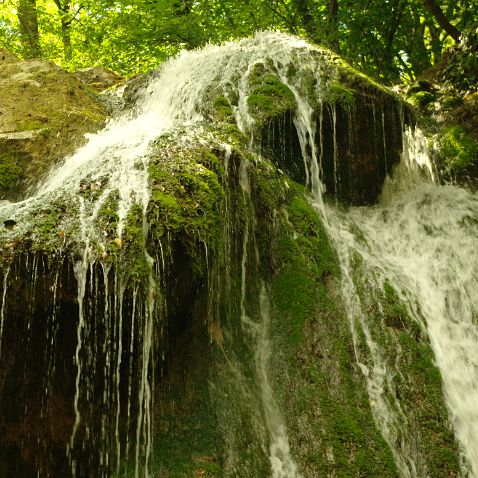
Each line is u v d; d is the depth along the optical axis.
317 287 4.10
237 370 3.65
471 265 5.05
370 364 3.78
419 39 10.96
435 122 7.00
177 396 3.40
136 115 6.15
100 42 9.94
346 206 5.38
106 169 3.65
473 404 3.88
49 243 2.87
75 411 3.07
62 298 2.83
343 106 5.25
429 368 3.89
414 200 5.70
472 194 5.88
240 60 5.91
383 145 5.61
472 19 9.43
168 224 3.17
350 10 9.26
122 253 2.91
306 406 3.47
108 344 2.88
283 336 3.83
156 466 3.11
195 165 3.72
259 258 4.20
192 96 5.70
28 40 10.44
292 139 5.09
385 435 3.43
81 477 3.16
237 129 4.79
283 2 9.55
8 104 5.47
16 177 4.77
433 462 3.42
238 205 4.04
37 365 2.98
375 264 4.67
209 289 3.67
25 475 3.20
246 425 3.39
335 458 3.24
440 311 4.53
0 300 2.75
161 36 9.46
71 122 5.51
